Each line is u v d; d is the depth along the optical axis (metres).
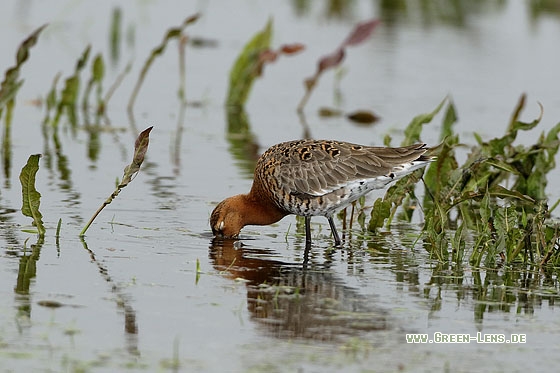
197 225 13.98
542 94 23.39
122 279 11.31
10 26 27.08
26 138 18.81
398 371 8.98
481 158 13.48
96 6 30.72
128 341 9.45
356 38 22.12
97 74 21.22
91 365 8.87
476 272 12.25
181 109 21.95
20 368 8.74
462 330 10.09
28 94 22.08
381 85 24.27
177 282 11.30
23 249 12.28
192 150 18.56
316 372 8.87
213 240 13.37
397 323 10.20
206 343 9.46
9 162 16.91
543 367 9.23
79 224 13.59
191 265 12.05
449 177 13.55
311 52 26.91
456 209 15.47
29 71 23.50
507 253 12.70
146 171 16.88
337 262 12.50
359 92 23.62
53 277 11.24
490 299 11.16
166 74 24.73
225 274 11.72
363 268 12.26
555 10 32.66
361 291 11.25
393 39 28.70
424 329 10.06
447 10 32.50
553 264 12.61
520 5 33.25
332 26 29.81
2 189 15.18
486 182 13.85
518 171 14.52
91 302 10.46
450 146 14.72
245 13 31.39
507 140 14.80
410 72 25.30
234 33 28.91
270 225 14.56
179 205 14.88
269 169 13.52
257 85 24.55
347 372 8.90
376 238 13.82
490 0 33.75
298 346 9.45
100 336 9.54
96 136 19.36
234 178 16.62
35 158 12.61
